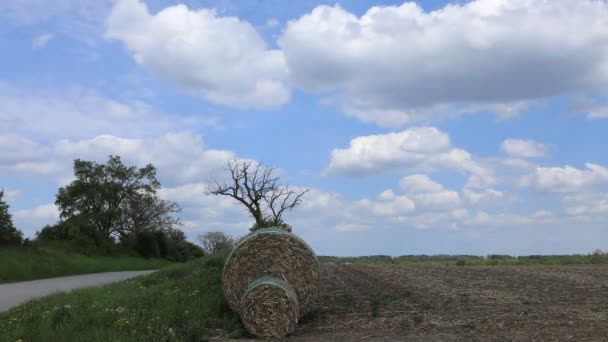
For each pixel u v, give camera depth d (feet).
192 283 60.95
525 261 107.24
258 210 102.63
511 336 31.55
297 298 42.88
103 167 289.74
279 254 43.86
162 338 32.89
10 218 157.07
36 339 31.27
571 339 29.86
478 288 54.90
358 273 76.89
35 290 79.51
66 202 281.95
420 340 31.94
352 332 36.22
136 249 280.51
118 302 45.14
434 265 98.94
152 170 298.15
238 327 39.50
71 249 208.33
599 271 72.59
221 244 307.99
